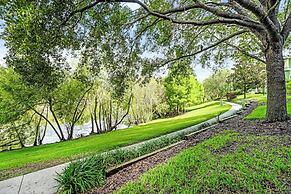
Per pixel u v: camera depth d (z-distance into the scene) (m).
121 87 9.88
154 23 9.11
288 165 3.61
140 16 8.60
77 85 18.22
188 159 4.48
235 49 13.20
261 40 8.09
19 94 15.27
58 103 19.11
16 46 5.07
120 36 8.41
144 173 4.33
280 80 7.69
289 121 7.34
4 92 15.34
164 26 9.90
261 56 12.33
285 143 4.93
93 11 6.66
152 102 26.66
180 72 11.45
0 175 6.41
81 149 9.55
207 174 3.60
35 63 5.50
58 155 8.83
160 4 8.59
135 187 3.62
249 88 32.75
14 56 5.56
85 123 24.33
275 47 7.64
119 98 10.62
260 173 3.46
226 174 3.46
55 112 20.84
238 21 7.34
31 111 20.05
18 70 5.63
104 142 10.70
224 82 43.28
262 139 5.45
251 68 29.56
